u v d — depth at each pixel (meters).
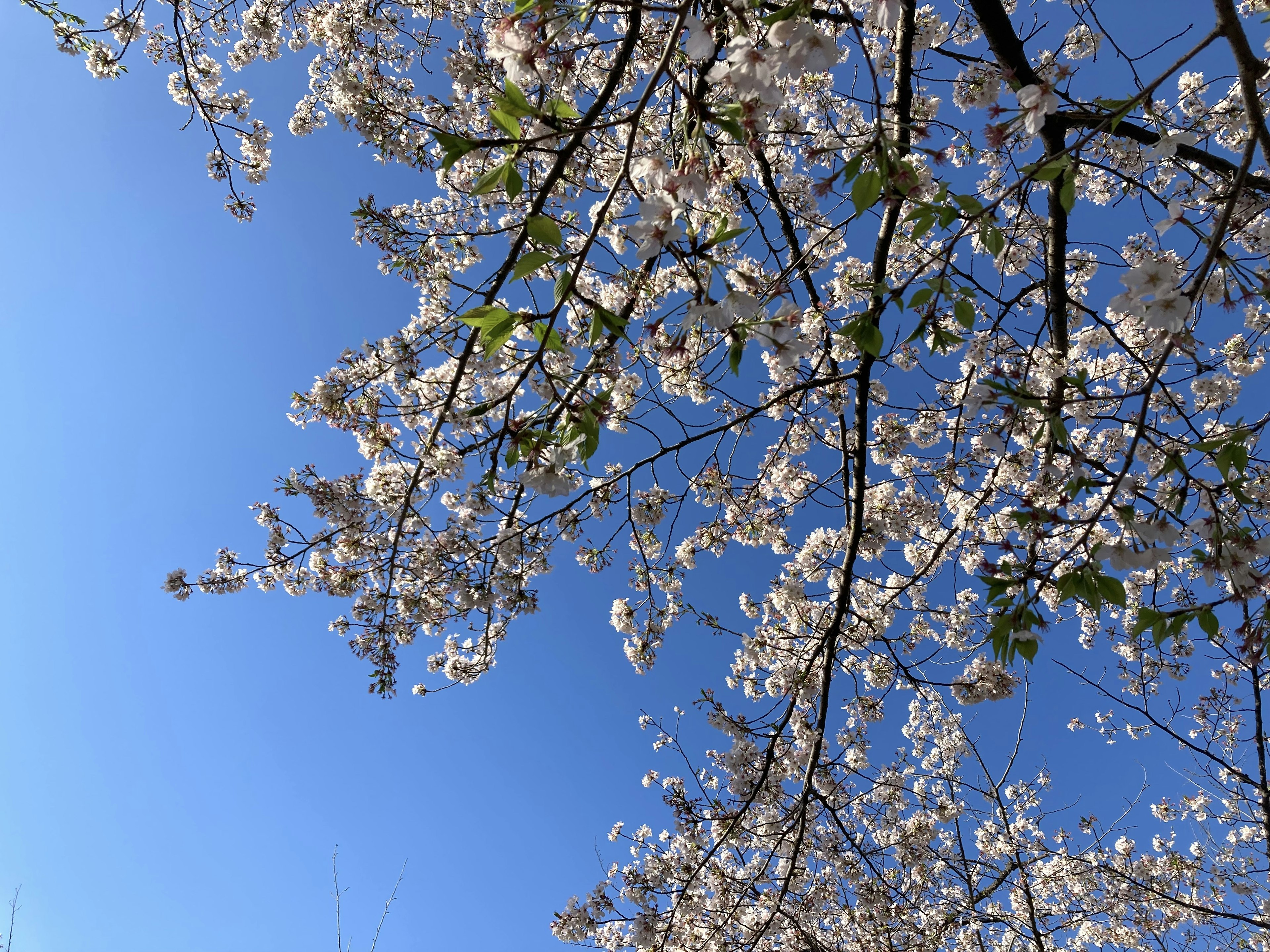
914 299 2.47
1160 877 8.46
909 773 7.05
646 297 4.14
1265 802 6.36
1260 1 2.95
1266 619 2.41
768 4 2.53
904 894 6.73
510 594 4.69
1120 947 8.93
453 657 5.78
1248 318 5.66
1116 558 2.47
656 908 5.99
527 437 2.52
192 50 5.76
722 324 2.22
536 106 2.70
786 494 6.83
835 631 5.28
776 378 5.87
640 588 5.99
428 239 4.11
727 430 5.01
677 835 6.75
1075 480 2.61
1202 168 5.75
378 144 4.91
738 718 5.86
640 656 6.37
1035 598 2.47
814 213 6.24
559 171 2.29
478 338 3.02
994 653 2.50
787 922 6.19
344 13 5.21
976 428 5.39
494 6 5.19
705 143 2.23
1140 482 2.46
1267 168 2.24
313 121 6.54
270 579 4.89
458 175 5.11
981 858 8.59
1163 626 2.43
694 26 2.12
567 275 2.23
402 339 4.30
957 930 7.45
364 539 4.55
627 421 5.46
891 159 2.21
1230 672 6.97
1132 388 5.75
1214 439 2.43
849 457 5.59
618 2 2.13
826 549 6.53
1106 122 2.64
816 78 5.32
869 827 7.28
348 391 4.24
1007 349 5.65
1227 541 2.42
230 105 6.10
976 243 3.05
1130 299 2.33
